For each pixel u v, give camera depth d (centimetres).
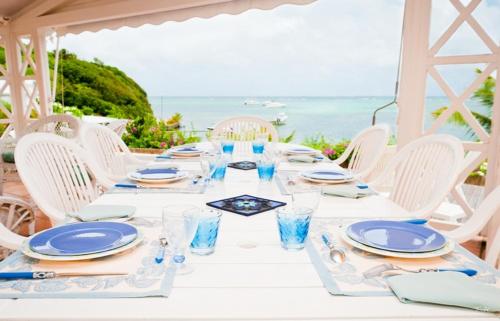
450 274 73
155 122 709
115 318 61
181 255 82
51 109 496
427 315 63
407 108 292
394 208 128
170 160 215
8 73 497
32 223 200
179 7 369
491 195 125
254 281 74
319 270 79
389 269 78
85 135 235
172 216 81
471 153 275
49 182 172
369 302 67
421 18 279
